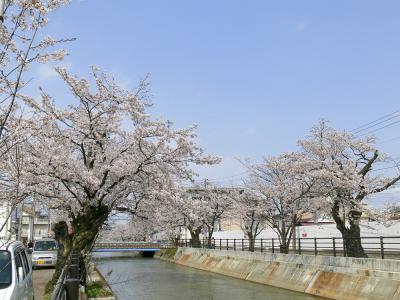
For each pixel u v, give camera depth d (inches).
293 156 1169.4
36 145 569.0
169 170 689.6
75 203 682.8
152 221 809.5
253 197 1349.7
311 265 979.3
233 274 1337.4
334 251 925.8
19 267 301.6
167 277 1312.7
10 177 566.3
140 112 661.9
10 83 266.5
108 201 668.1
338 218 1007.0
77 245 612.4
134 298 880.9
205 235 2315.5
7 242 328.5
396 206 1007.0
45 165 571.5
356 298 770.2
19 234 713.6
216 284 1122.0
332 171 1018.1
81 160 652.1
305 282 960.9
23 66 235.6
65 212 823.1
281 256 1122.0
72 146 665.6
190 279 1250.0
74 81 609.6
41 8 233.1
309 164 1081.4
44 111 572.1
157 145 647.8
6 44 230.1
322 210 1081.4
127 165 619.5
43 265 1048.8
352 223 980.6
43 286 688.4
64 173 590.6
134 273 1455.5
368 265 794.2
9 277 284.0
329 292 857.5
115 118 635.5
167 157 666.2
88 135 621.3
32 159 556.7
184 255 2005.4
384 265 751.1
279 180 1258.0
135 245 2544.3
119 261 2215.8
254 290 997.8
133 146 653.3
